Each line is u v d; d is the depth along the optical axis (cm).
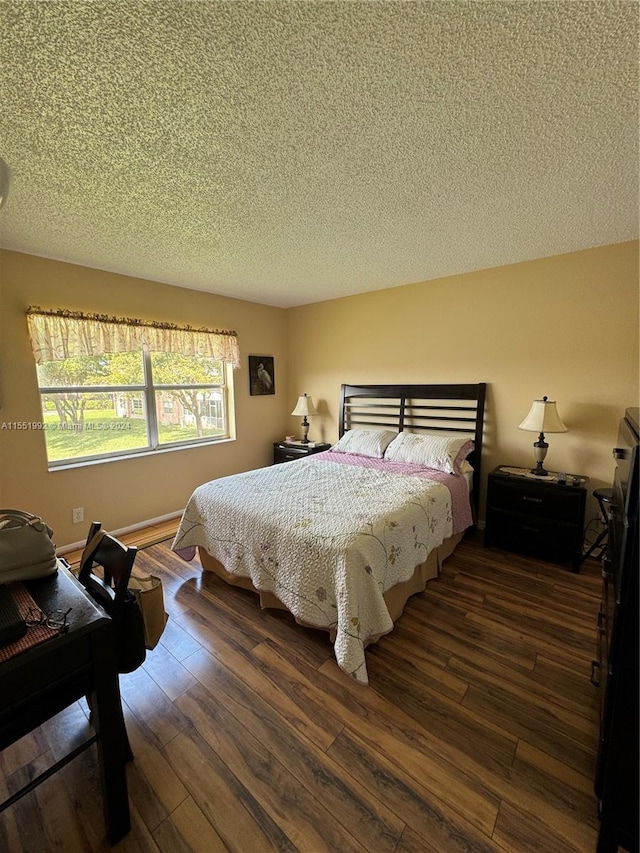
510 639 198
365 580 179
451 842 110
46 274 283
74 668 99
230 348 416
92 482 319
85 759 138
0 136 143
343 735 145
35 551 122
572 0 93
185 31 100
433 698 162
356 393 416
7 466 272
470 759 135
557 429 272
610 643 119
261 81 117
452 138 148
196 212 211
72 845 110
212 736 145
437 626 209
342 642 167
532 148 154
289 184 182
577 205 207
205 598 239
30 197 192
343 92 122
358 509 220
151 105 128
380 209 210
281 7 94
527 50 107
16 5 92
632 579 102
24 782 128
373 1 93
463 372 345
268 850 109
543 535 279
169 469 376
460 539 316
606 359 276
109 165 164
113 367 338
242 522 228
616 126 140
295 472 307
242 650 192
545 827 114
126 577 128
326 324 447
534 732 146
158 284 354
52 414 301
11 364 269
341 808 120
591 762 134
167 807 121
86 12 94
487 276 323
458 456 314
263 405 472
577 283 282
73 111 130
